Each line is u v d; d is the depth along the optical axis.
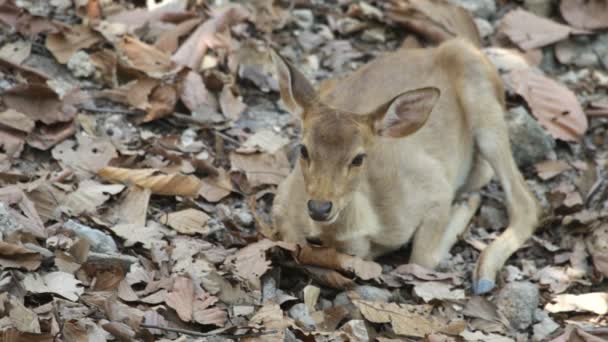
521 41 14.20
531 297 9.79
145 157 11.23
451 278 10.11
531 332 9.70
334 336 8.84
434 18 14.19
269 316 8.85
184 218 10.22
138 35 12.95
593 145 12.91
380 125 9.59
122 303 8.70
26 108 11.11
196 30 12.96
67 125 11.20
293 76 9.71
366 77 11.16
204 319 8.70
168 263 9.44
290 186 10.29
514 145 12.44
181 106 12.22
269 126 12.38
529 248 11.19
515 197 11.39
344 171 9.21
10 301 8.05
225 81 12.62
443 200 10.84
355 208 9.94
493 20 14.95
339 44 13.95
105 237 9.41
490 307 9.81
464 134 11.78
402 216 10.44
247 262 9.52
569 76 14.08
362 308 9.30
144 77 11.96
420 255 10.62
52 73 12.09
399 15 14.41
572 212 11.58
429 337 9.02
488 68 11.83
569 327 9.34
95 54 12.23
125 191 10.40
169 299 8.78
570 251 11.01
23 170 10.59
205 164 11.15
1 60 11.75
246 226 10.65
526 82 13.27
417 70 11.53
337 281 9.69
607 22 14.44
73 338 8.02
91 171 10.72
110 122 11.63
